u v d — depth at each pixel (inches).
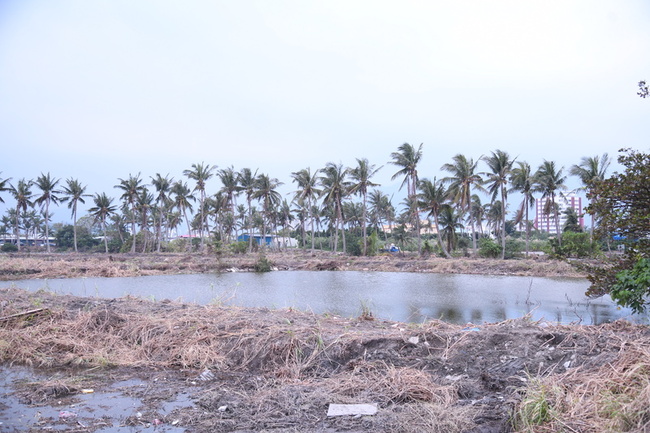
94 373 240.7
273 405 188.2
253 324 291.7
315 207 2947.8
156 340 279.1
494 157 1708.9
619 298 248.4
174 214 3122.5
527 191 1760.6
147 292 841.5
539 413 151.6
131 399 200.1
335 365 238.1
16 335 278.8
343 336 258.1
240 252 2081.7
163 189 2529.5
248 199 2370.8
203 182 2461.9
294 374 228.8
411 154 1867.6
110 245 2989.7
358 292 855.7
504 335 240.5
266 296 776.9
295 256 2106.3
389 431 158.9
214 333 279.0
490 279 1187.3
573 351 214.7
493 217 2810.0
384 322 344.8
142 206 2536.9
